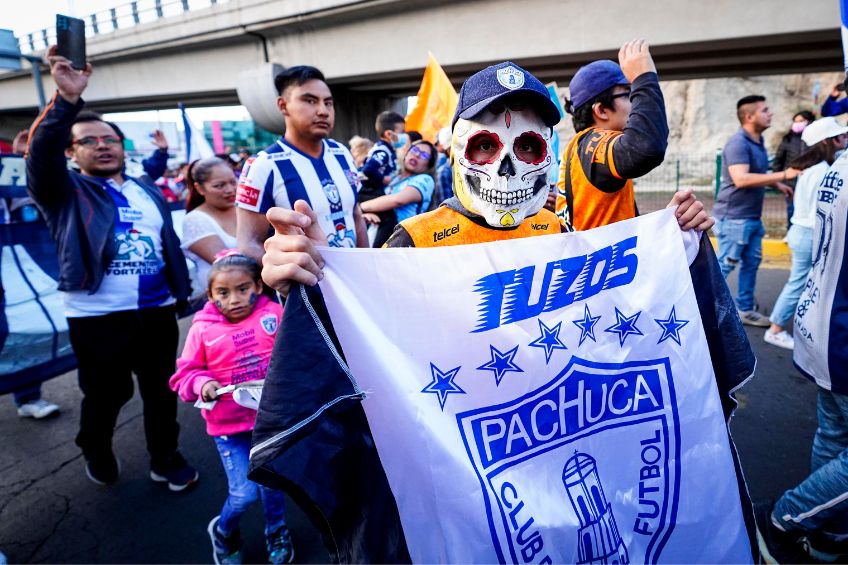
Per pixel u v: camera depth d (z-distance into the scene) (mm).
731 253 4805
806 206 4020
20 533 2535
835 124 3539
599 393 1396
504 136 1297
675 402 1441
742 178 4473
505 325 1337
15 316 3205
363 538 1161
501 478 1265
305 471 1104
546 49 13461
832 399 2092
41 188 2430
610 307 1433
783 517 2092
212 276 2148
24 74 28219
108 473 2857
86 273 2555
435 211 1473
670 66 15266
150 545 2441
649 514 1388
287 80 2336
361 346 1214
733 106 23406
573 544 1280
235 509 2125
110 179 2732
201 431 3539
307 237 1180
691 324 1479
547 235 1384
